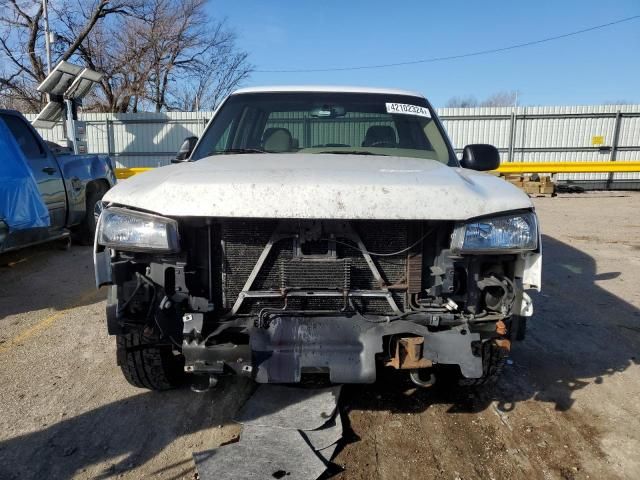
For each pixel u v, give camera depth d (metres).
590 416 2.96
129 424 2.81
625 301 5.19
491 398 3.14
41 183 6.04
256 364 2.37
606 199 14.91
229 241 2.48
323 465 2.38
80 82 14.57
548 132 19.30
